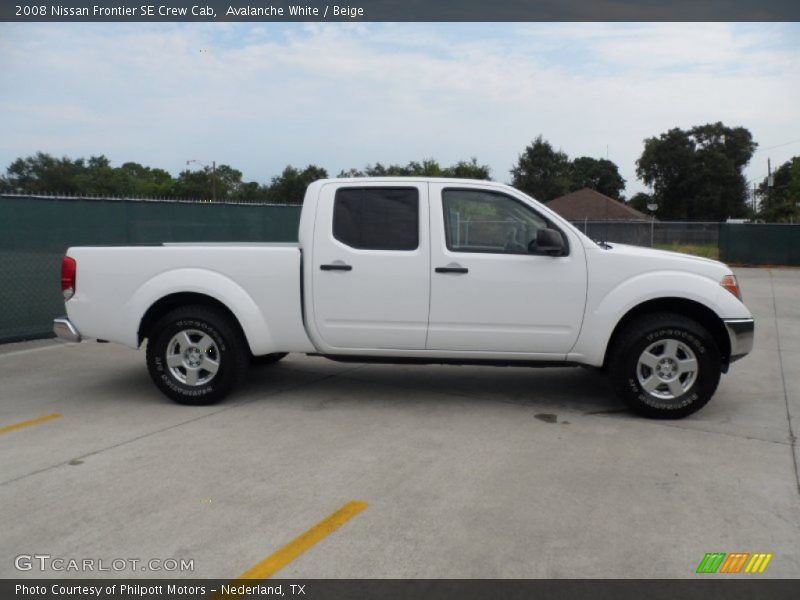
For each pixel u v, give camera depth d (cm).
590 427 536
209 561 327
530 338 559
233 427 530
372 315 567
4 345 849
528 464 455
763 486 421
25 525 362
